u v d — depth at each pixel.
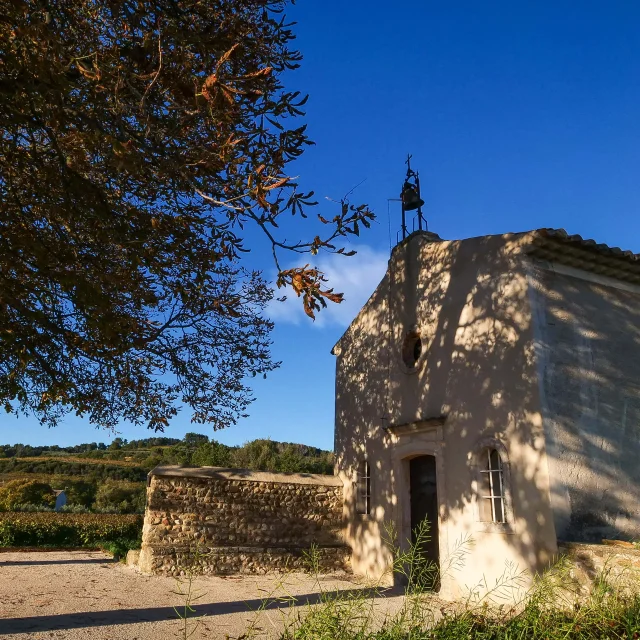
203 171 6.05
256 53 6.32
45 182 5.80
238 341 8.78
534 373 7.96
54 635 5.80
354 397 12.80
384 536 10.84
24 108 5.32
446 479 9.23
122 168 4.96
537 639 3.49
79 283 5.19
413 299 11.05
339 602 3.70
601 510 7.70
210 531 11.15
